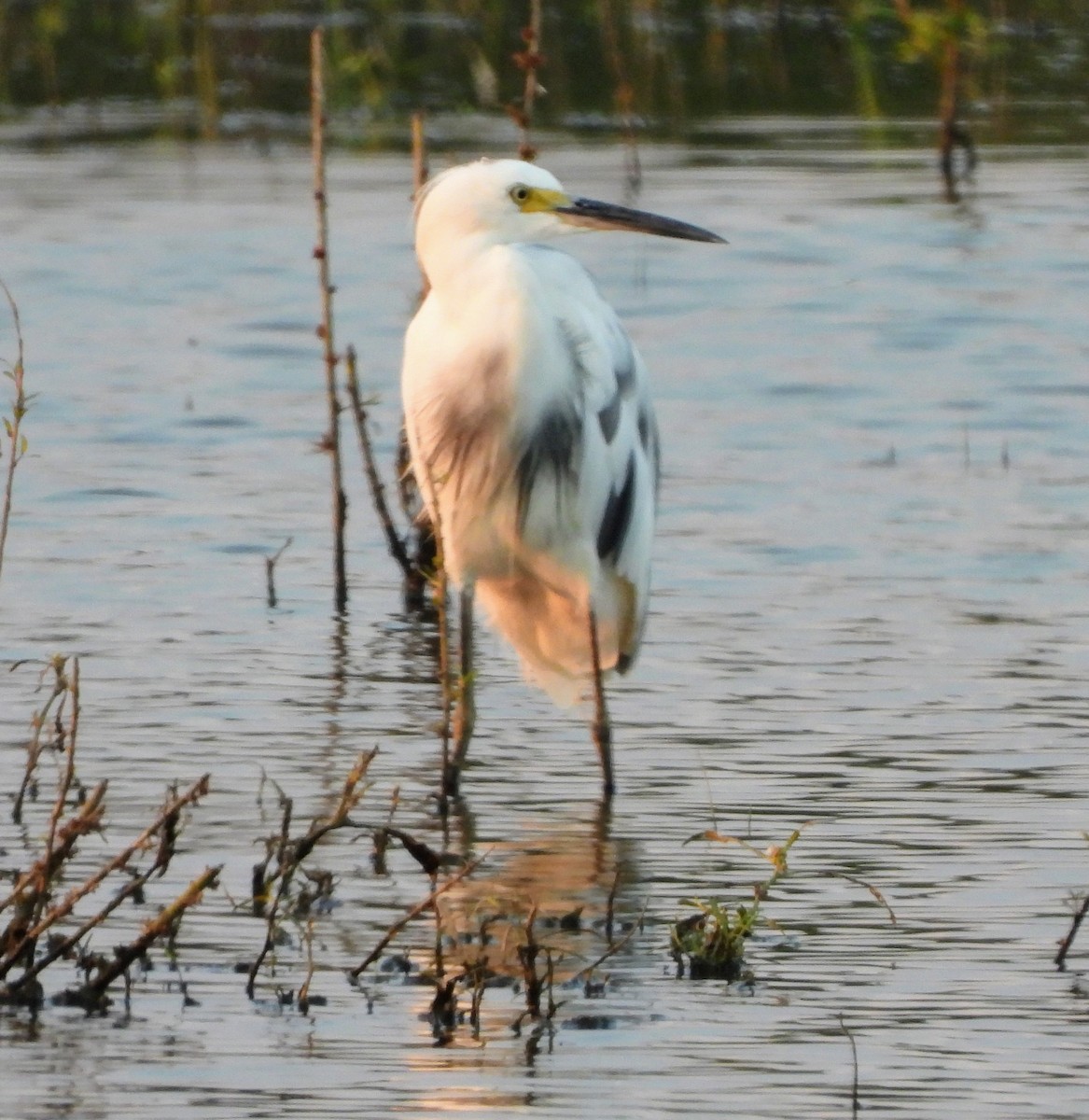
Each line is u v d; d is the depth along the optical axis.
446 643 10.80
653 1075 7.53
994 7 36.09
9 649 12.90
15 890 8.45
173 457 17.20
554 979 8.46
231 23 36.56
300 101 32.47
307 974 8.45
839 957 8.66
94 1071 7.54
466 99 32.03
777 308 21.52
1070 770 10.86
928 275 22.53
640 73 33.53
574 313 11.05
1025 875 9.52
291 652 13.03
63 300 21.75
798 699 12.04
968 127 30.20
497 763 11.22
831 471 16.77
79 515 15.73
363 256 23.44
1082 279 22.33
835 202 25.62
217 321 21.08
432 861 9.03
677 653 12.87
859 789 10.65
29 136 30.11
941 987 8.33
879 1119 7.19
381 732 11.64
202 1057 7.67
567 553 11.08
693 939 8.59
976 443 17.48
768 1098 7.36
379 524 15.88
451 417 11.02
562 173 26.58
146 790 10.61
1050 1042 7.82
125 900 9.20
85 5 37.66
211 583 14.40
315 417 18.31
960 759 11.05
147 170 27.80
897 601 13.86
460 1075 7.53
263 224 24.80
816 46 35.53
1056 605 13.77
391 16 36.78
